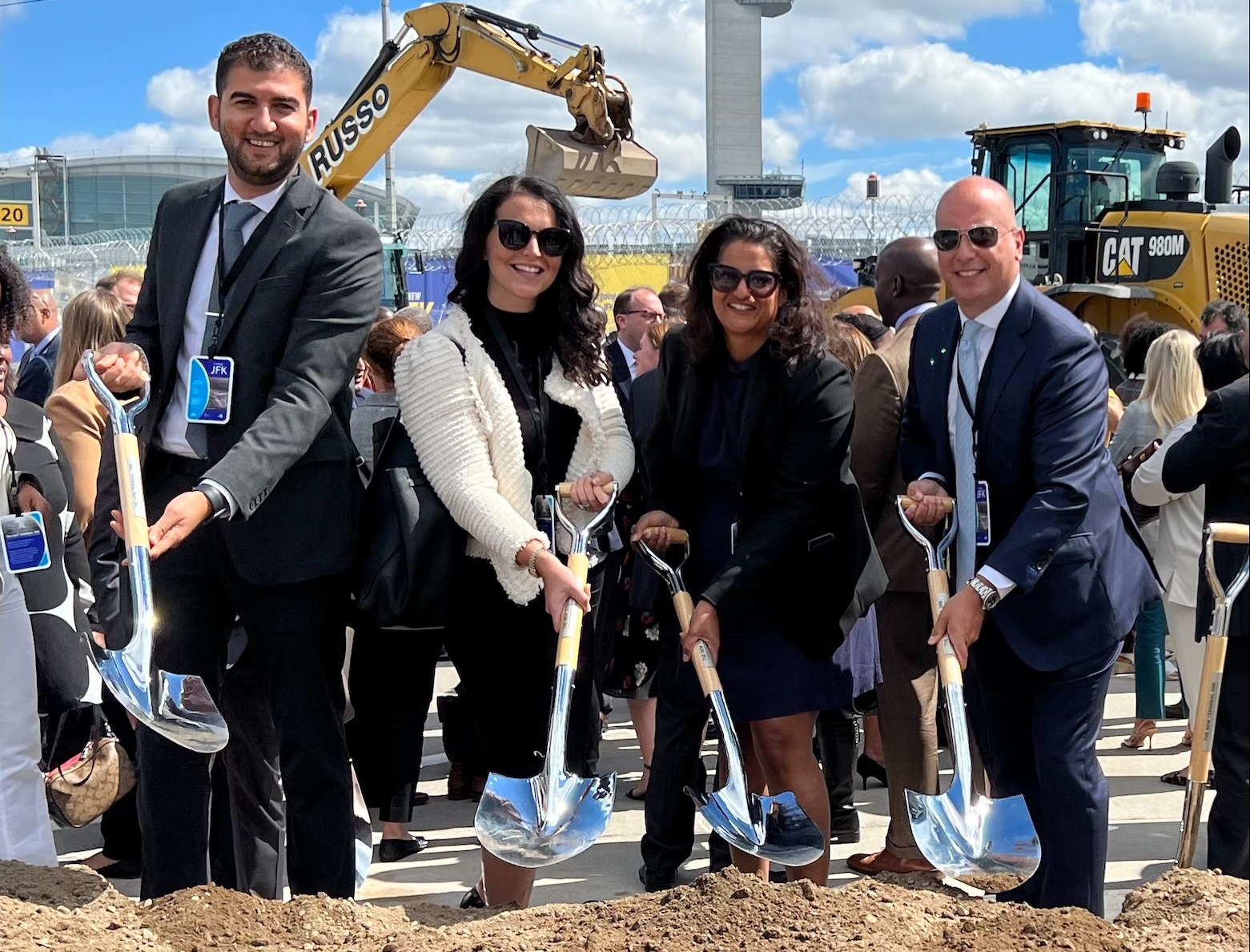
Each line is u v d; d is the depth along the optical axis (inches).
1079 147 464.4
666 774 135.0
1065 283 469.4
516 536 109.1
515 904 117.6
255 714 131.7
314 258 109.0
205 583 113.6
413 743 163.6
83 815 138.3
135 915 97.3
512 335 119.8
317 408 106.5
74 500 135.2
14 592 121.3
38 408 132.9
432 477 112.7
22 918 92.5
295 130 107.8
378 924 99.9
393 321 172.7
